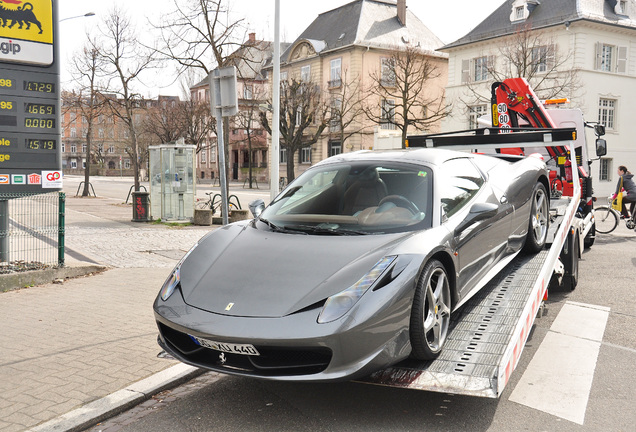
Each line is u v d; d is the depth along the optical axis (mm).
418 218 3879
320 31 49656
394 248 3482
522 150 8406
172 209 15289
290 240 3828
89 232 12617
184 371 4164
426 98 45906
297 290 3285
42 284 7148
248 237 4031
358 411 3537
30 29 7656
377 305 3137
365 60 44594
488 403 3641
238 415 3531
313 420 3424
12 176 7656
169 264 8711
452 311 3832
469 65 36688
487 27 35906
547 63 30734
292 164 41312
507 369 3262
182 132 46562
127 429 3363
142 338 4922
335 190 4332
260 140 57375
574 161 7035
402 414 3479
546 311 6039
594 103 31672
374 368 3146
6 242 7602
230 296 3379
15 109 7637
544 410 3539
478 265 4270
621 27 31703
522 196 5219
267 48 18531
